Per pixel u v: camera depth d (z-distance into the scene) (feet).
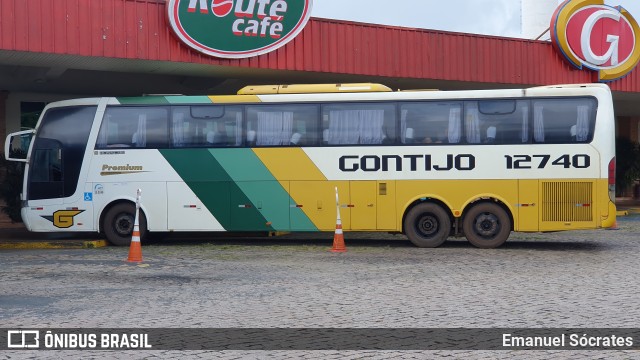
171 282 40.09
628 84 84.33
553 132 56.44
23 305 33.60
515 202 56.65
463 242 62.75
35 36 56.65
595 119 56.13
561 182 56.29
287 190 58.39
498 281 40.37
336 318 30.66
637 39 83.10
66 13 57.93
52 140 59.98
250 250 56.39
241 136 58.80
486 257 51.49
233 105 59.00
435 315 31.19
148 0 61.57
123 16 60.44
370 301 34.45
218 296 35.83
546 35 95.20
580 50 80.33
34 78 72.64
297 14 66.13
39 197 59.88
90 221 59.41
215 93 87.76
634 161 112.88
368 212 57.82
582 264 47.55
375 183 57.77
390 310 32.30
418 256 52.08
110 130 59.57
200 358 24.45
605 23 81.20
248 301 34.53
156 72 69.46
